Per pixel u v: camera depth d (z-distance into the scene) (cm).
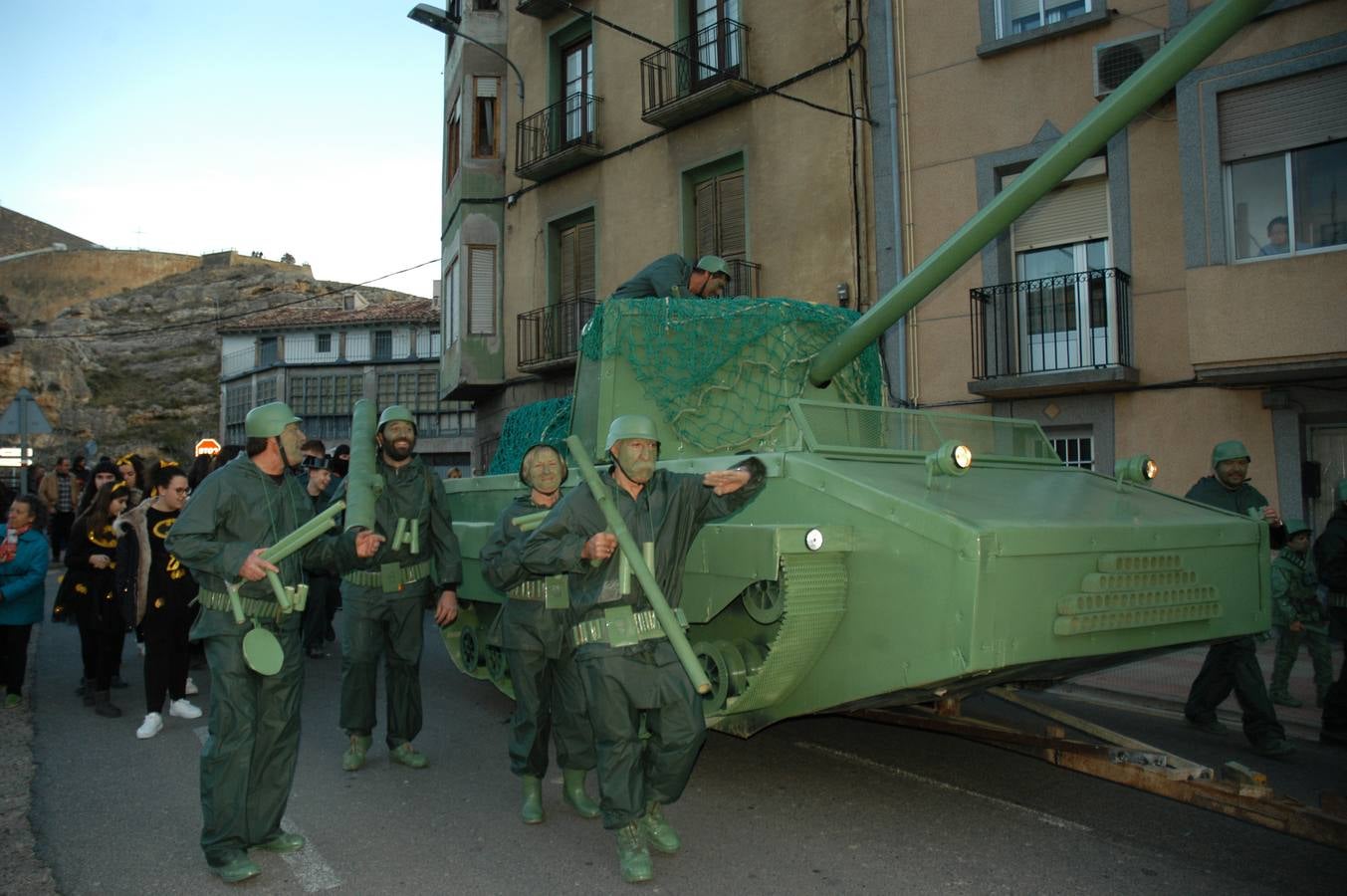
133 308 6225
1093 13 1134
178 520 411
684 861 423
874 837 452
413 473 564
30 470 2100
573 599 407
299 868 418
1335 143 998
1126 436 1129
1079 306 1173
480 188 1923
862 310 1311
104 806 500
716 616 496
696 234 1566
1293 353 995
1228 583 503
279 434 438
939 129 1260
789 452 494
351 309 4450
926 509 410
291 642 428
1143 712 732
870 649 432
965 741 629
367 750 593
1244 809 421
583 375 646
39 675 861
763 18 1442
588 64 1766
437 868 417
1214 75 1051
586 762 475
